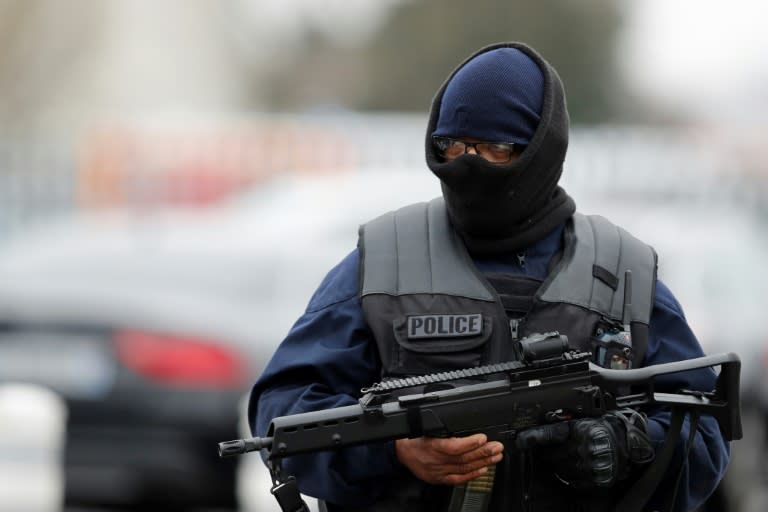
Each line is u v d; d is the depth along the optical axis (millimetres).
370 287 9023
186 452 18172
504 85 8867
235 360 18562
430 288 8992
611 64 103938
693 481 9086
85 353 18250
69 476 18172
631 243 9289
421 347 8852
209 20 125938
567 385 8625
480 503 8727
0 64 89500
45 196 50531
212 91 126125
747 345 19891
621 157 37562
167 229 24891
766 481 18766
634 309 9047
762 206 39281
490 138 8844
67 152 50344
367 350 9047
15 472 18188
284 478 8547
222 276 21500
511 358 8867
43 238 27391
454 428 8469
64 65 91562
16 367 18281
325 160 46844
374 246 9188
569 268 9078
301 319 9242
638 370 8773
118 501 18328
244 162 47750
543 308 8977
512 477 8789
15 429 18203
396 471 8633
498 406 8531
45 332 18312
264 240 22469
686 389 9055
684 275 21375
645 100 107062
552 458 8656
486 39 107188
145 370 18203
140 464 18094
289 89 129875
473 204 8914
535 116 8898
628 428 8586
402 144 46344
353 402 8805
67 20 91500
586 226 9312
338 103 123125
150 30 119062
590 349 8922
